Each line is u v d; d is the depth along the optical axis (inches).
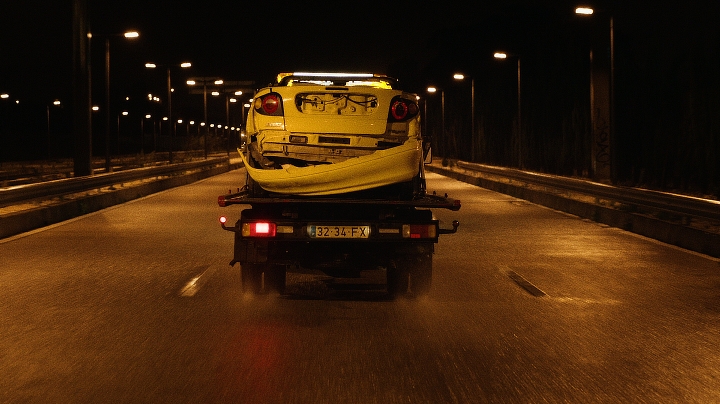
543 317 361.4
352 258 389.4
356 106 395.2
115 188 1327.5
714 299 410.6
